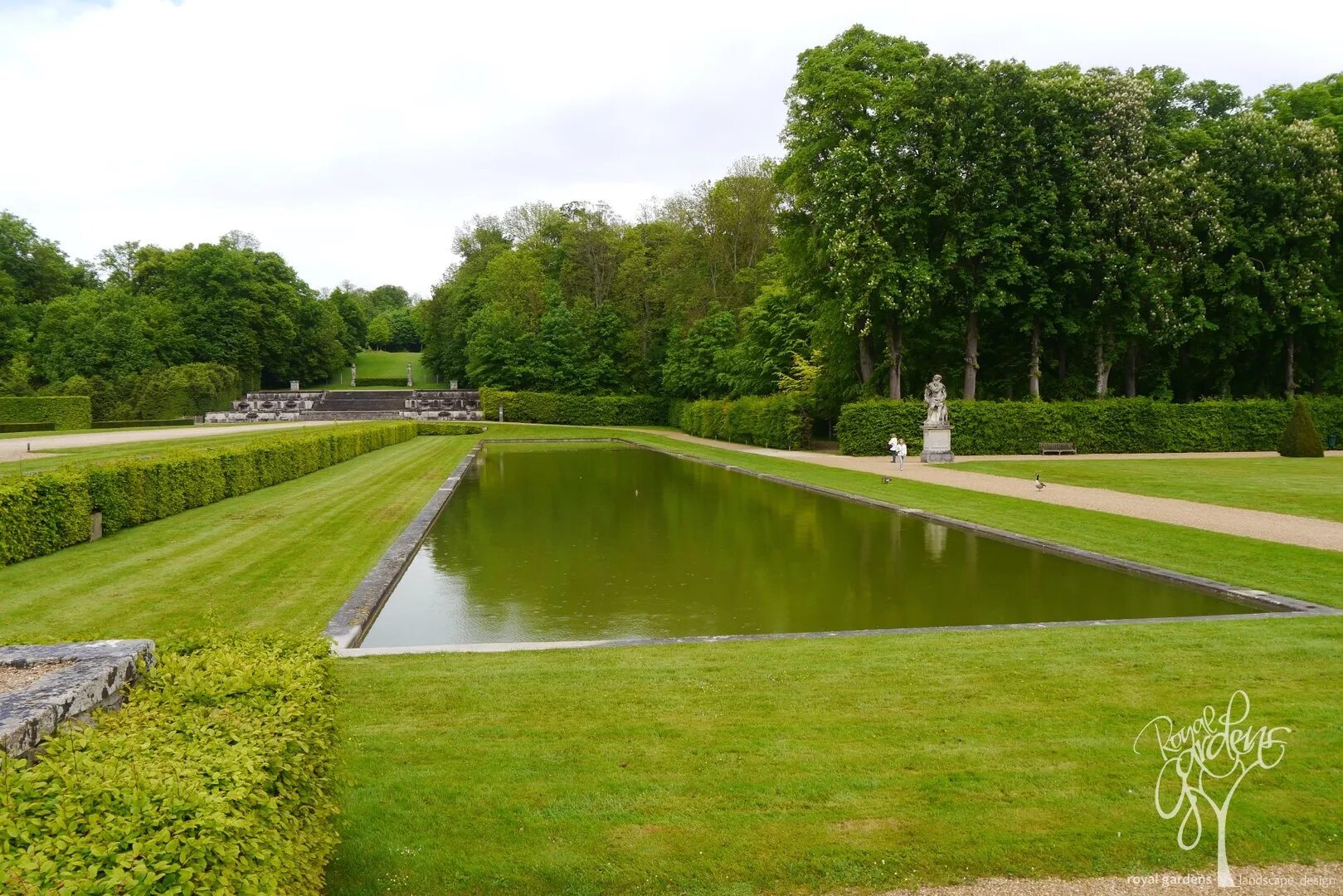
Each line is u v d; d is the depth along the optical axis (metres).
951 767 5.12
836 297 34.16
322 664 4.14
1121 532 15.02
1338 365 38.75
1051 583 11.76
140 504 15.48
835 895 3.86
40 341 59.81
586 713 6.08
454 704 6.30
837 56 33.66
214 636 4.23
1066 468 27.34
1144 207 32.12
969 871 4.04
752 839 4.30
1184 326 33.47
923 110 31.98
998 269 32.28
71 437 33.16
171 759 2.68
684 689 6.65
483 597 11.23
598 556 14.20
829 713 6.05
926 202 32.47
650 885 3.92
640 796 4.75
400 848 4.20
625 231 82.44
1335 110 38.59
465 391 76.44
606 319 72.06
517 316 74.31
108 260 81.38
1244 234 34.56
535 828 4.40
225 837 2.41
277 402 67.44
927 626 9.62
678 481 27.38
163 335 65.12
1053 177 33.16
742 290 60.94
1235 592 10.62
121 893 2.10
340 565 12.21
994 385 39.44
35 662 3.56
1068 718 5.93
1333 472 24.70
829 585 11.84
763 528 17.20
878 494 21.75
